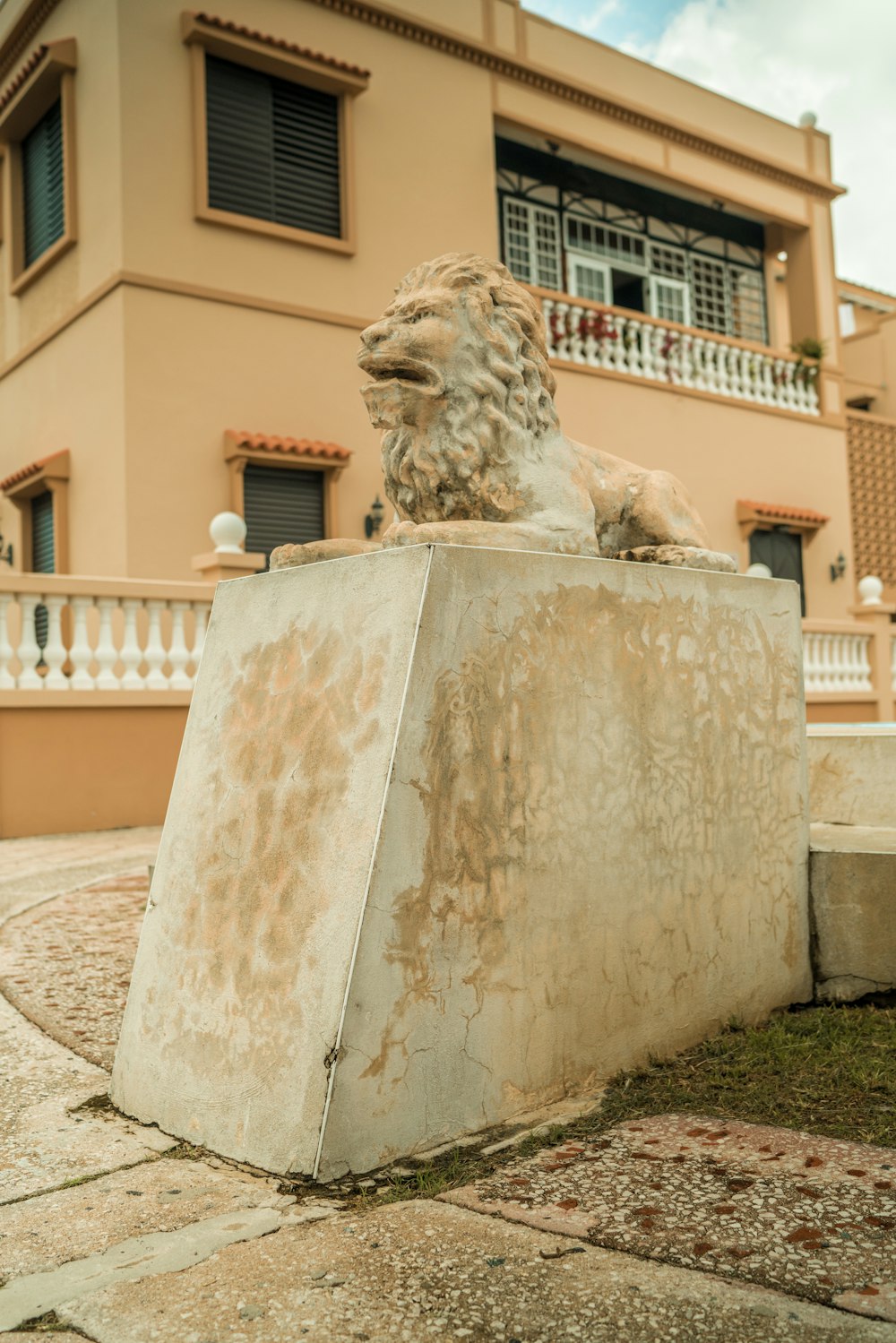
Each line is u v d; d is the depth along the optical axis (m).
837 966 3.53
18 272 14.27
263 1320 1.73
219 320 12.44
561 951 2.70
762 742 3.39
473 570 2.55
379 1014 2.31
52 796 8.59
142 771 9.02
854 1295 1.74
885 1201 2.08
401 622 2.46
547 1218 2.04
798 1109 2.63
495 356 3.13
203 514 12.21
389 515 13.52
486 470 3.12
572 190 17.44
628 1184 2.20
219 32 12.12
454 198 14.56
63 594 8.71
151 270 11.97
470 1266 1.87
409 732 2.39
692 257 19.14
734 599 3.31
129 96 11.87
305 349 13.07
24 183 14.34
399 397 3.07
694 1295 1.76
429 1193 2.17
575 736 2.76
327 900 2.36
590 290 17.70
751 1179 2.21
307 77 12.97
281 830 2.54
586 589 2.82
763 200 18.84
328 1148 2.22
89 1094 2.88
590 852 2.79
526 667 2.65
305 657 2.68
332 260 13.35
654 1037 2.96
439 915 2.42
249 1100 2.39
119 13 11.81
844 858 3.52
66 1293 1.83
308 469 12.91
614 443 16.09
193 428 12.19
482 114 14.95
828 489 18.95
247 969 2.49
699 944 3.11
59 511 12.92
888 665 14.16
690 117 17.72
